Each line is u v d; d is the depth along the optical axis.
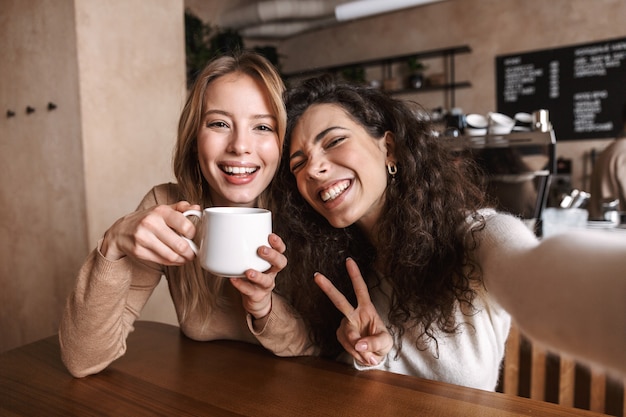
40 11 2.29
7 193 2.60
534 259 0.57
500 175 2.22
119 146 2.38
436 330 1.01
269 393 0.77
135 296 1.00
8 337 2.71
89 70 2.22
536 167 2.15
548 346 0.49
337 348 1.07
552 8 4.55
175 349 0.99
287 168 1.08
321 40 5.82
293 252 1.10
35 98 2.38
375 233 1.08
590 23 4.39
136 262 0.97
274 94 0.99
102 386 0.80
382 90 1.06
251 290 0.83
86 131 2.22
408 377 0.83
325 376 0.84
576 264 0.48
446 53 4.97
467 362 1.01
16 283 2.62
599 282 0.44
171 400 0.74
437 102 5.13
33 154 2.42
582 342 0.44
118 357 0.90
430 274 0.98
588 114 4.45
